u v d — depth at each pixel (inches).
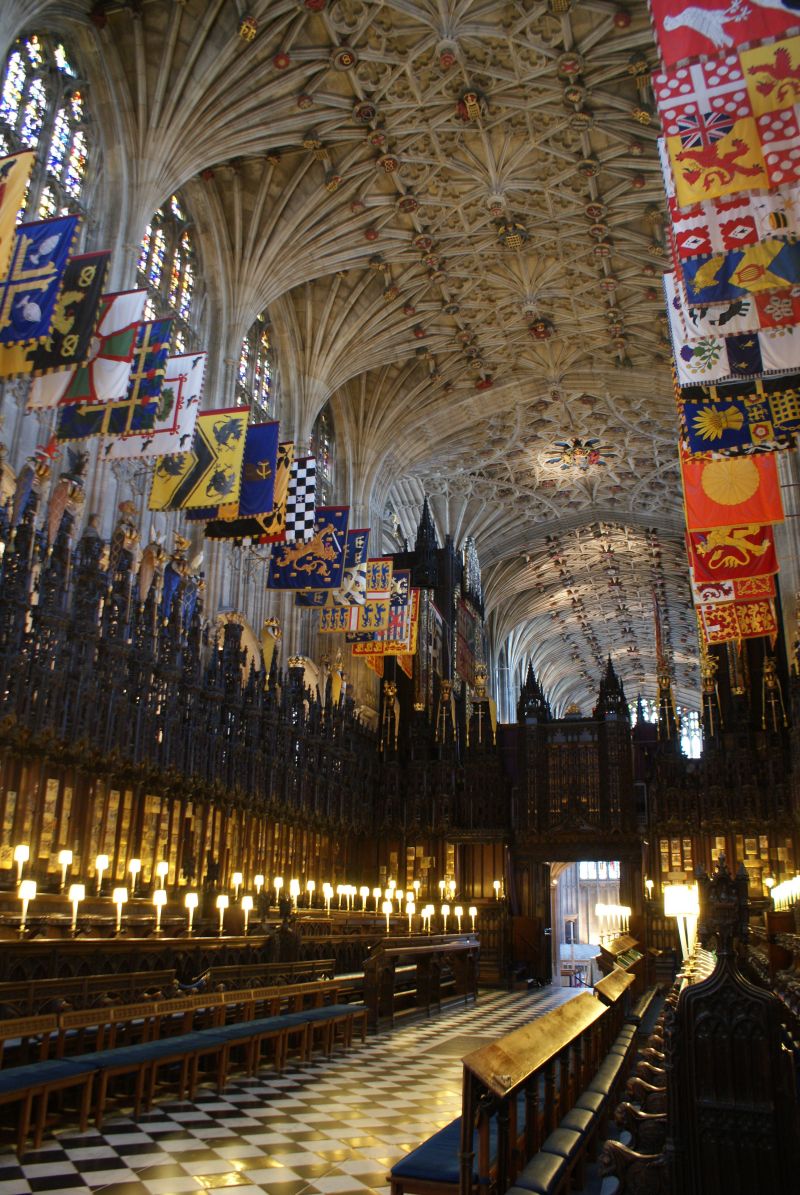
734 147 397.7
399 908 1040.2
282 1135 312.8
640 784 1190.9
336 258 1189.7
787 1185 172.2
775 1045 178.4
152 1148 288.5
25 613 573.3
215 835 794.8
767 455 694.5
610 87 999.6
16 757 568.7
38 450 698.2
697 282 440.1
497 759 1197.1
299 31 923.4
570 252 1258.6
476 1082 204.1
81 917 526.0
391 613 1125.7
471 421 1605.6
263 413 1222.3
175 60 885.2
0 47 693.3
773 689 1093.8
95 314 506.3
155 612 751.7
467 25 927.7
